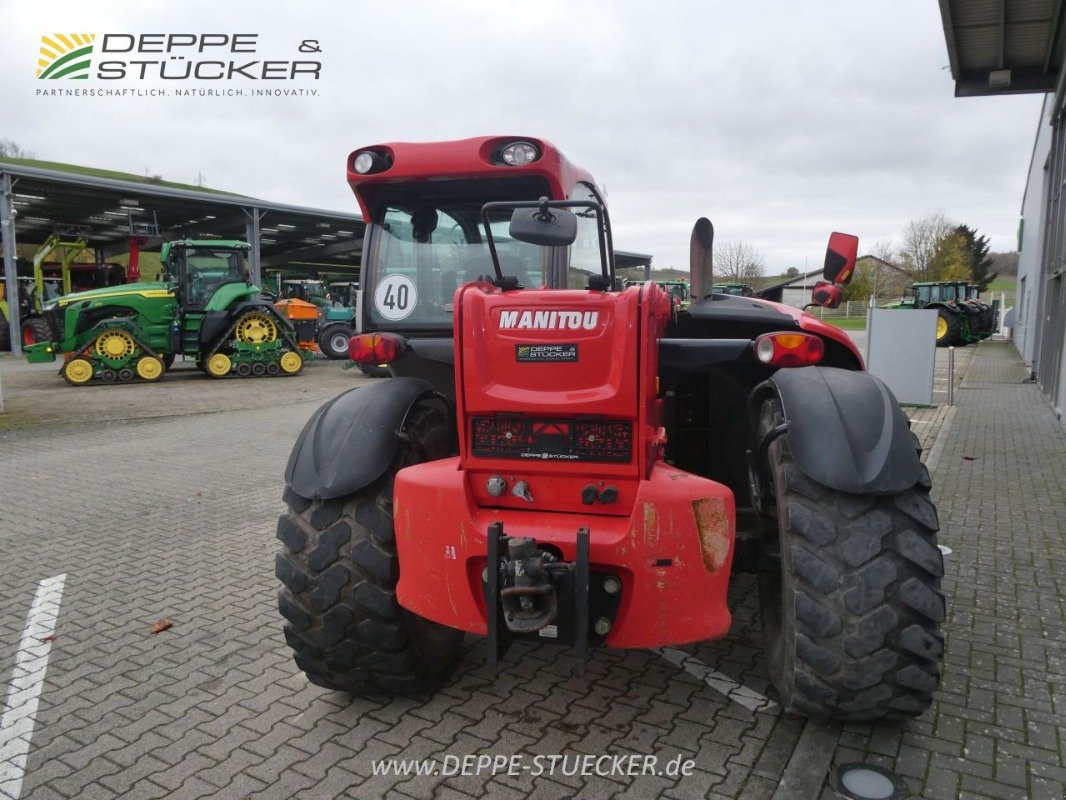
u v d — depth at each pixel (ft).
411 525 9.09
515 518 8.88
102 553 17.40
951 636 12.25
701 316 12.11
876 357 37.27
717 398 12.51
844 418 8.67
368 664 9.98
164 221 97.40
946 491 20.95
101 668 11.94
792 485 8.78
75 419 38.04
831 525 8.52
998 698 10.36
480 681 11.21
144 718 10.48
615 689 10.91
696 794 8.60
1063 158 38.14
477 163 11.04
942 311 82.48
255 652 12.40
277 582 15.49
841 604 8.39
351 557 9.56
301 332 68.85
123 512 20.80
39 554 17.40
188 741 9.91
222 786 8.99
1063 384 31.58
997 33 34.19
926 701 8.65
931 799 8.34
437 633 10.74
